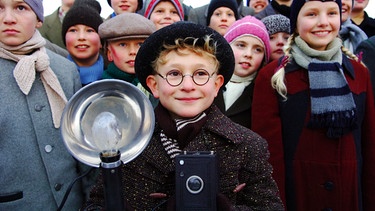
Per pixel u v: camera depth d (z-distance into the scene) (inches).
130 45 73.0
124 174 43.8
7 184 52.9
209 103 42.8
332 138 63.4
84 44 81.8
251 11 132.3
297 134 65.4
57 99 57.4
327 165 63.5
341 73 63.7
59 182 56.4
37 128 54.9
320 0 64.6
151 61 43.7
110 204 33.9
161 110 44.9
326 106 62.1
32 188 54.3
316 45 67.0
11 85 54.2
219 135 43.6
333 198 63.4
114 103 36.5
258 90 70.0
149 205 42.5
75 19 81.7
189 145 42.9
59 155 56.7
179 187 36.4
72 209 58.1
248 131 46.8
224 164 42.8
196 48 40.8
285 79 67.1
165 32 41.6
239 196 45.2
